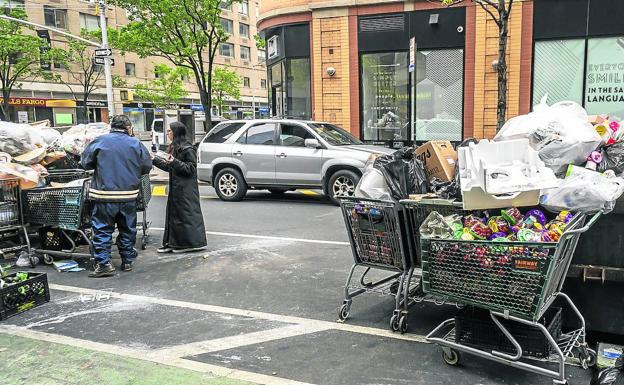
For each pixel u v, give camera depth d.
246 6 65.31
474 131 14.62
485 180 3.36
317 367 3.73
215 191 12.60
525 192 3.40
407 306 4.31
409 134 15.53
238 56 64.31
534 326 3.46
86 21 44.25
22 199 6.48
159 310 4.96
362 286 4.84
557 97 13.85
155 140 30.28
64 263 6.51
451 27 14.56
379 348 4.04
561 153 3.83
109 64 19.67
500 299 3.38
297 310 4.89
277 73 17.72
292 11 16.31
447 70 14.85
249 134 11.48
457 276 3.54
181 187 6.88
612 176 3.54
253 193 13.05
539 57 13.85
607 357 3.55
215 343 4.18
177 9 16.97
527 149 3.39
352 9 15.51
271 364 3.79
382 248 4.36
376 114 15.84
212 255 6.92
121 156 6.05
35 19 40.28
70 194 6.30
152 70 50.38
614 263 3.73
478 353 3.53
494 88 14.24
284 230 8.41
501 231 3.51
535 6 13.60
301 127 11.06
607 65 13.31
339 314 4.61
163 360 3.85
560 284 3.68
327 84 16.16
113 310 4.98
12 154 7.06
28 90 40.50
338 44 15.84
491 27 14.02
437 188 4.19
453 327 4.27
